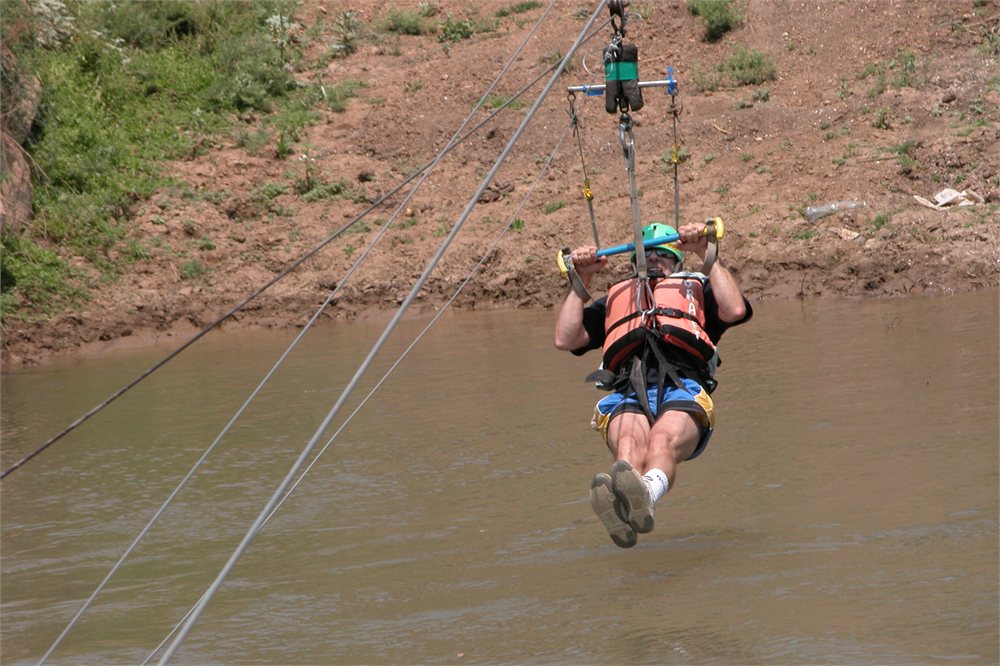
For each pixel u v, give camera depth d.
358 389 25.33
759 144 41.75
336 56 52.53
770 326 28.98
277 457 20.16
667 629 11.00
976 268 32.41
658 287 13.06
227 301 37.84
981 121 40.38
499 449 19.31
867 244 34.53
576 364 25.92
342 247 39.81
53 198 41.25
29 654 12.00
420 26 54.19
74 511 17.84
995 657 9.60
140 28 51.75
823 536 13.43
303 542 15.29
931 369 21.98
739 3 49.97
